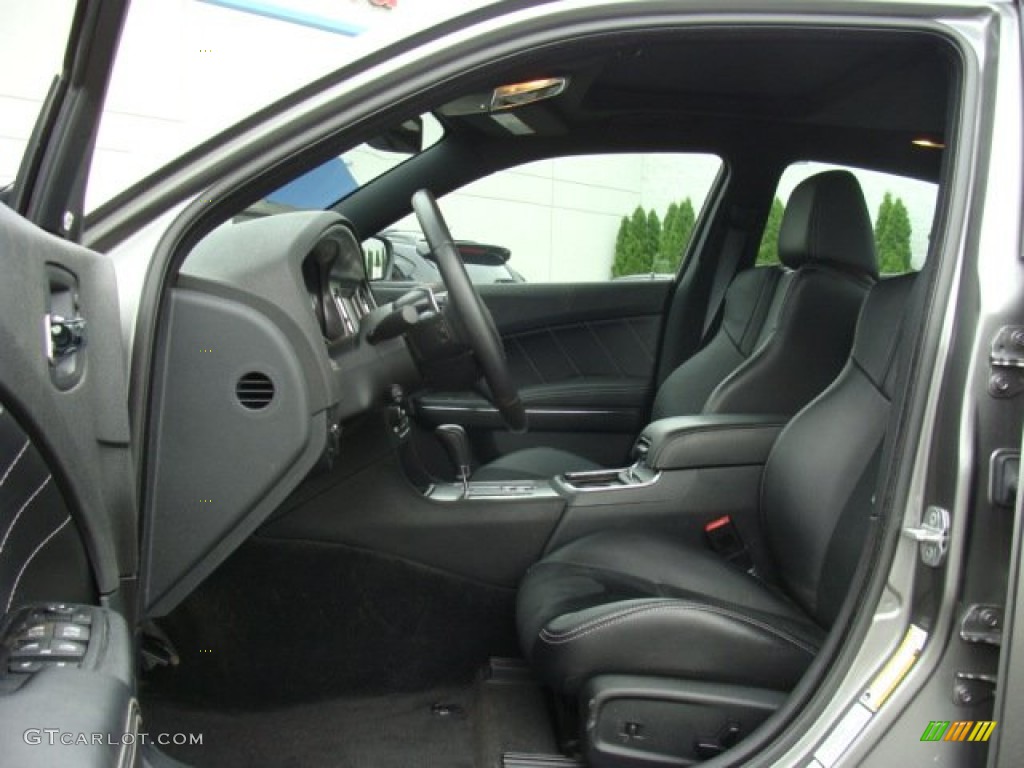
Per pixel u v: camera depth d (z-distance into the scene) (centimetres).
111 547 106
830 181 248
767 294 270
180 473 131
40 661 85
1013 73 117
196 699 189
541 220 287
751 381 245
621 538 193
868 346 183
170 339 129
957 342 113
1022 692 103
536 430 298
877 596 117
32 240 90
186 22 211
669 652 146
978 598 109
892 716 112
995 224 113
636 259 304
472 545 199
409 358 173
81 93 100
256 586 190
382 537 194
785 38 126
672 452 209
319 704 194
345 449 191
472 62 123
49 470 93
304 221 150
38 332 89
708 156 297
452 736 181
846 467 174
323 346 143
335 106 121
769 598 175
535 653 155
